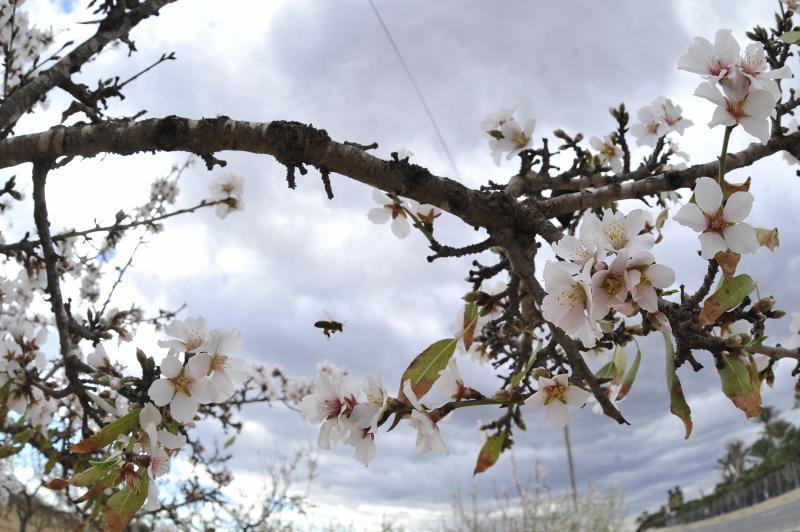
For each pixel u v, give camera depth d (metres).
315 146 0.37
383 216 0.54
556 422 0.35
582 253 0.31
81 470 0.48
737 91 0.31
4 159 0.45
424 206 0.53
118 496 0.34
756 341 0.34
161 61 0.54
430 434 0.33
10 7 0.68
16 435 0.56
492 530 2.07
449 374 0.37
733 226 0.30
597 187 0.55
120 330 0.65
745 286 0.29
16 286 0.74
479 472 0.43
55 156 0.44
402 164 0.37
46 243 0.52
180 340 0.38
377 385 0.34
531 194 0.47
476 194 0.38
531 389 0.42
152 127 0.40
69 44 0.52
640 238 0.29
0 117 0.46
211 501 0.98
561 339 0.36
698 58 0.32
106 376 0.46
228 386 0.38
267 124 0.38
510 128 0.63
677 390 0.31
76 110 0.50
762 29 0.51
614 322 0.39
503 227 0.38
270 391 1.09
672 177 0.46
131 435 0.36
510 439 0.44
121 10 0.52
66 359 0.49
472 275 0.44
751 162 0.45
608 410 0.35
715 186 0.30
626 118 0.59
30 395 0.52
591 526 2.24
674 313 0.31
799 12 0.51
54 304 0.51
